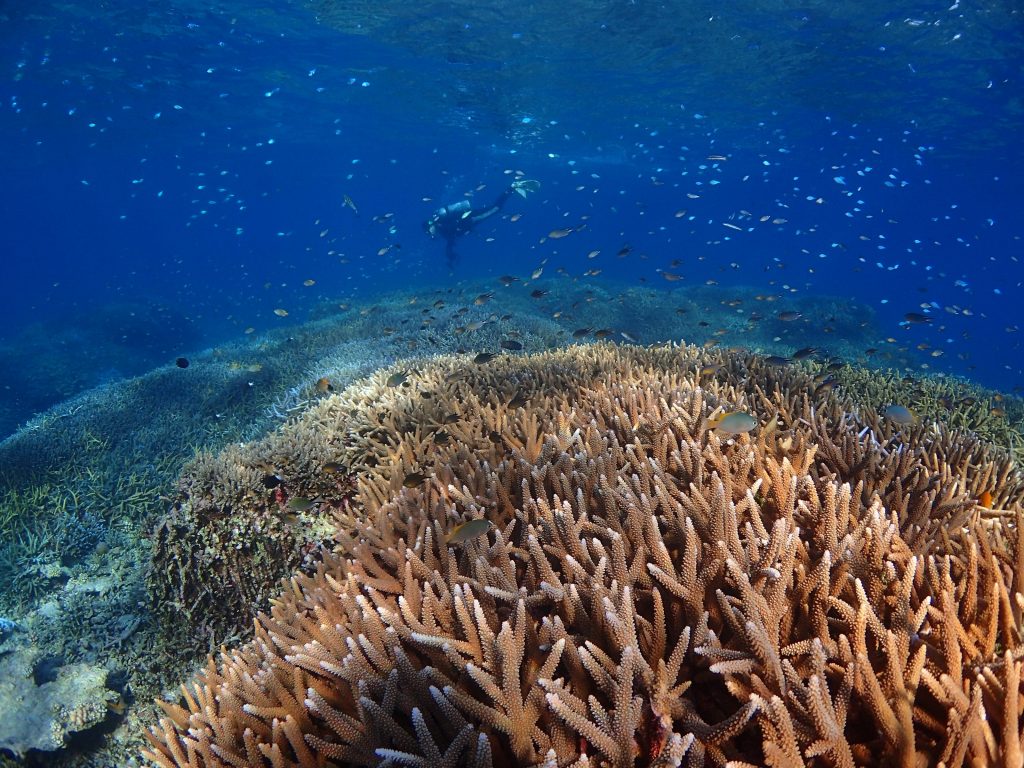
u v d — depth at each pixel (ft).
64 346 92.73
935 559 8.51
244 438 34.88
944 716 6.00
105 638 21.44
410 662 7.66
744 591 6.76
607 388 19.90
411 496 13.41
